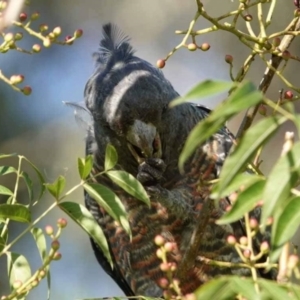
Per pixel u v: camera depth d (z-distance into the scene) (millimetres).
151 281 11625
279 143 19016
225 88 5027
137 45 21562
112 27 11508
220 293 5008
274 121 5070
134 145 10531
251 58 8227
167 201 10422
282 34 8031
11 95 19578
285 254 5930
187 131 10969
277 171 5078
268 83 8273
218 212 10602
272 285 5059
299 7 8438
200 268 10727
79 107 11609
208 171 10992
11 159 19094
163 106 10477
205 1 20656
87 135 11445
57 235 6695
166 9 21578
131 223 11234
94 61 11391
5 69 20266
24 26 7594
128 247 11578
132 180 7289
